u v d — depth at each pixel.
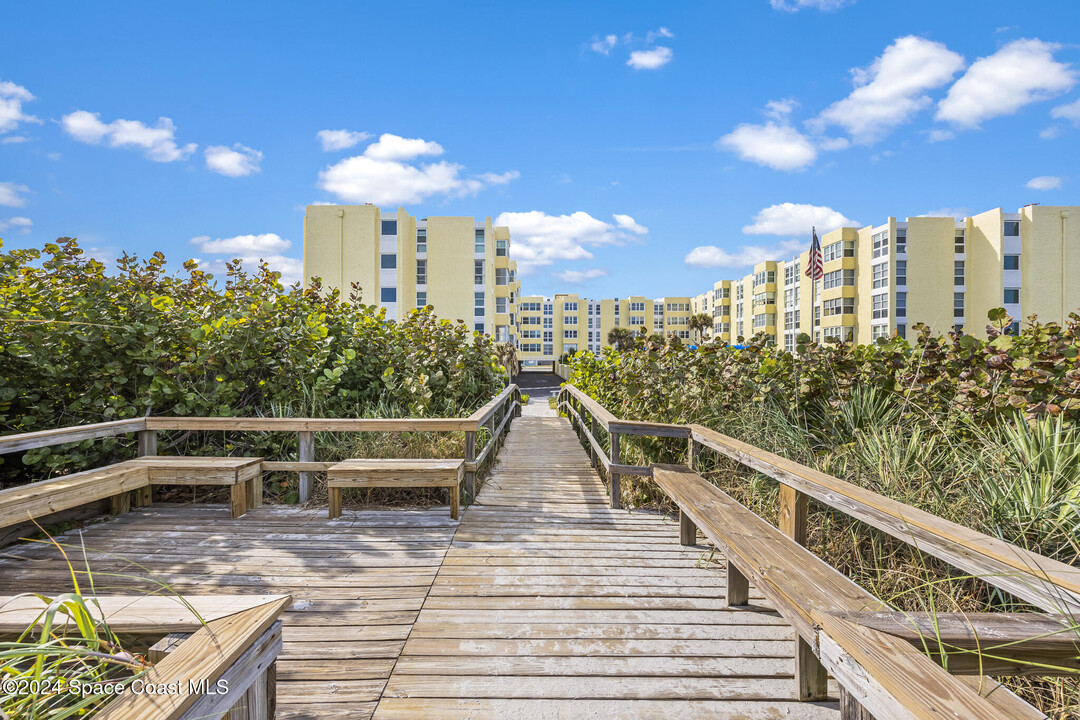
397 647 2.60
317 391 5.52
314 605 3.01
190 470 4.38
